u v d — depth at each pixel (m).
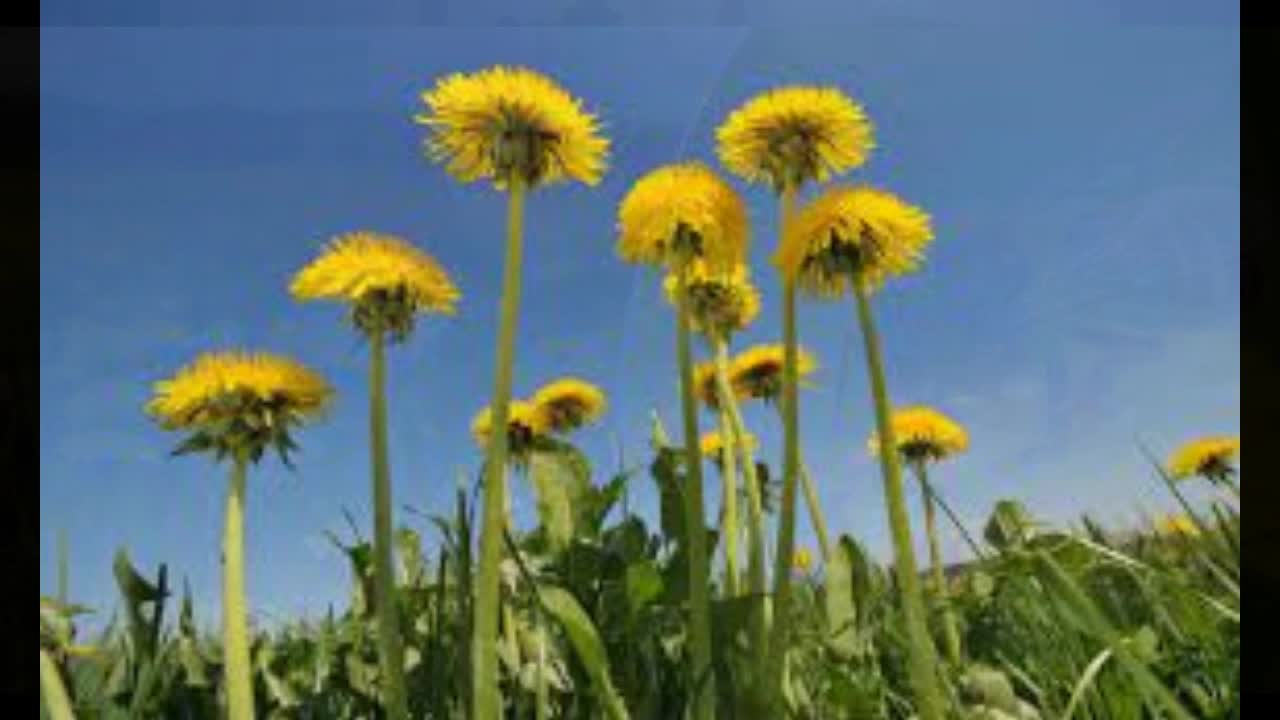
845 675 0.22
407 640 0.26
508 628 0.25
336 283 0.18
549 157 0.19
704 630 0.19
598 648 0.19
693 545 0.19
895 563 0.19
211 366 0.19
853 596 0.25
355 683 0.26
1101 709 0.22
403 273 0.18
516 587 0.26
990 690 0.22
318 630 0.29
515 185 0.18
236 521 0.19
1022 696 0.25
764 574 0.20
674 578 0.24
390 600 0.17
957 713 0.21
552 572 0.26
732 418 0.25
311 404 0.19
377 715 0.25
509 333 0.17
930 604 0.31
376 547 0.18
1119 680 0.22
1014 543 0.31
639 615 0.23
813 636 0.28
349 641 0.27
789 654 0.24
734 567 0.24
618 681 0.23
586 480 0.28
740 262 0.21
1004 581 0.28
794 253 0.20
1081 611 0.20
